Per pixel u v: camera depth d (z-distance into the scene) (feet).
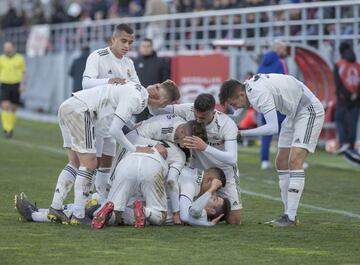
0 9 289.53
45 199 80.28
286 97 66.39
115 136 64.44
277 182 97.40
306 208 78.95
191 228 65.51
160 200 65.77
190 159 67.82
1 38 254.06
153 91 65.77
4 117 149.59
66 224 65.98
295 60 130.82
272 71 104.68
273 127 65.46
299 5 133.28
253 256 55.72
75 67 127.75
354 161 112.47
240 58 139.44
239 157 123.95
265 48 140.46
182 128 65.77
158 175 65.16
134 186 65.41
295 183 67.67
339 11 130.11
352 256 56.29
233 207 67.97
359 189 92.99
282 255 56.24
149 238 61.05
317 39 133.08
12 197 80.79
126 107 64.13
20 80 151.12
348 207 79.92
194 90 141.69
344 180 100.68
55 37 221.25
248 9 143.74
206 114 65.21
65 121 65.62
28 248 57.00
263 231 65.21
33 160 113.91
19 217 68.44
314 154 128.16
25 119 193.26
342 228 67.41
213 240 61.00
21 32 241.14
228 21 155.74
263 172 106.73
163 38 172.04
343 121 125.39
